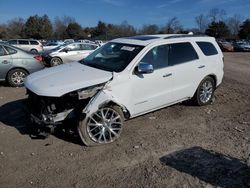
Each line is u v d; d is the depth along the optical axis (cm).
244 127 611
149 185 398
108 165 450
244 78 1284
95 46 1794
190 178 413
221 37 8944
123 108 549
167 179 411
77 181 409
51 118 495
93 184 402
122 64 568
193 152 492
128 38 671
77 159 468
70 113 506
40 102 509
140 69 551
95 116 511
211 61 731
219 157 474
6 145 513
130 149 502
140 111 589
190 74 675
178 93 656
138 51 585
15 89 952
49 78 533
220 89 984
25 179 413
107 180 411
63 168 441
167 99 634
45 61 1689
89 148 505
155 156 477
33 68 1009
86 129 502
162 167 443
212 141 537
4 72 973
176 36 684
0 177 416
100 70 559
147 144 521
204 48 727
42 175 423
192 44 697
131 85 554
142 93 578
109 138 525
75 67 593
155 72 596
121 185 399
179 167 443
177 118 656
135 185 398
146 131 579
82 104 513
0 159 466
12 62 975
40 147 506
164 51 626
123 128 592
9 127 592
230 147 512
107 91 521
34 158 470
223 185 397
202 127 607
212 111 714
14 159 466
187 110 712
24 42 2938
